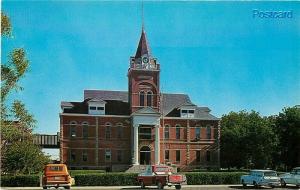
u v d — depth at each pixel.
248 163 78.38
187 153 73.38
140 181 41.19
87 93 74.69
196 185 47.00
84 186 45.78
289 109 73.62
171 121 73.62
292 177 41.91
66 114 69.75
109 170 70.00
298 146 72.00
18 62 36.62
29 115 50.62
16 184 45.16
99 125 71.00
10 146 50.31
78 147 69.69
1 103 39.12
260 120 76.38
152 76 72.69
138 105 71.69
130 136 71.81
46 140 82.56
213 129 74.75
